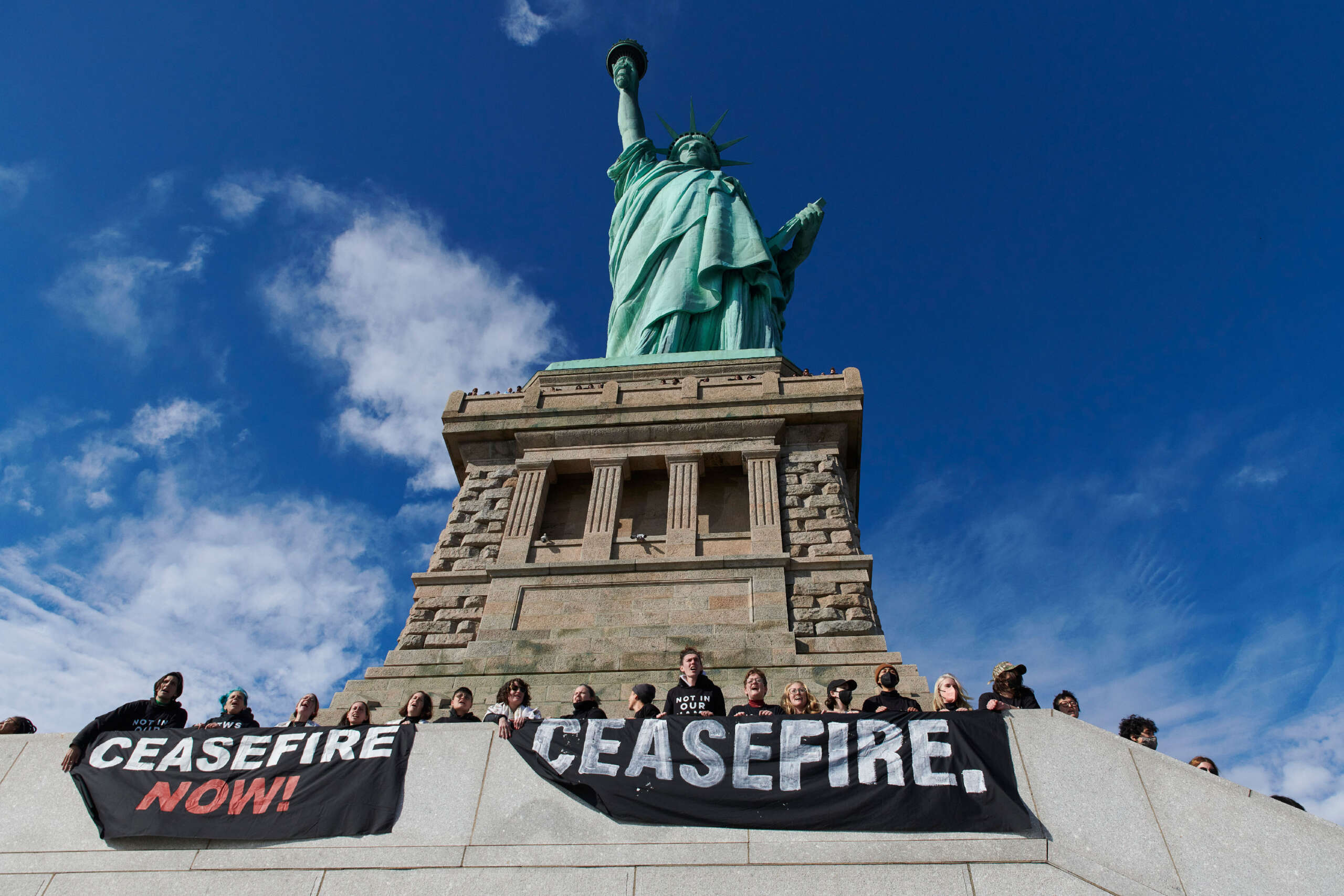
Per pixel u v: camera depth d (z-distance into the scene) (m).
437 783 14.53
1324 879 11.93
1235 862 12.30
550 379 36.53
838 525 28.94
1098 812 13.02
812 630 26.03
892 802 13.33
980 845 12.88
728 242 46.59
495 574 28.52
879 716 14.20
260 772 14.91
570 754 14.51
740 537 29.00
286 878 13.77
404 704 24.92
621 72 69.12
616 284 50.19
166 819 14.52
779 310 48.62
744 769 13.90
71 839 14.66
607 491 30.84
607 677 24.95
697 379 33.84
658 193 52.25
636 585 27.69
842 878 12.78
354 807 14.35
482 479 32.50
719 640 25.62
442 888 13.38
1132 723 16.36
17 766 15.68
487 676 25.38
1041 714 14.03
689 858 13.20
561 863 13.40
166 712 16.80
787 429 32.28
